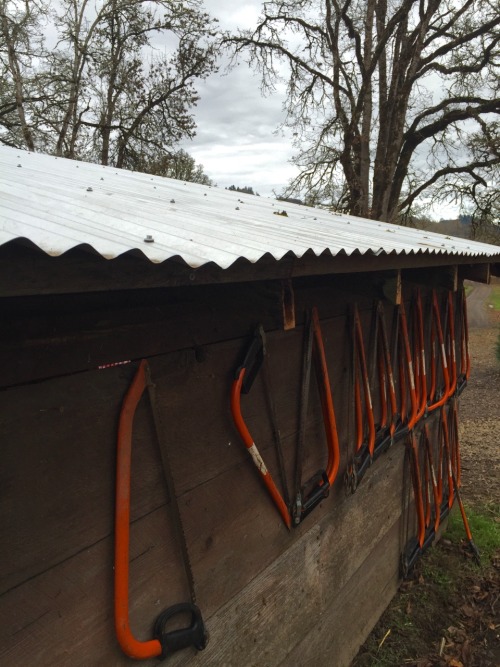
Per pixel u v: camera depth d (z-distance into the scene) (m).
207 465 1.96
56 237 1.14
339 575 3.12
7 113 17.75
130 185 3.75
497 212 16.72
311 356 2.62
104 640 1.56
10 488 1.29
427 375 4.57
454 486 5.29
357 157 16.81
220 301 1.96
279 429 2.44
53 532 1.40
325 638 2.97
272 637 2.42
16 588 1.31
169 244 1.40
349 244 2.18
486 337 21.61
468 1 15.16
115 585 1.54
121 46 18.52
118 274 1.16
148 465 1.69
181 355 1.80
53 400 1.38
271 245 1.66
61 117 18.45
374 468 3.60
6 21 16.38
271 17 16.66
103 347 1.52
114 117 18.88
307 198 17.25
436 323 4.55
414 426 4.09
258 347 2.12
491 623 4.03
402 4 13.91
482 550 5.04
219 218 2.40
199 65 18.02
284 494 2.45
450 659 3.60
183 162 19.44
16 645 1.32
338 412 3.03
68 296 1.40
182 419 1.83
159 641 1.70
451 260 3.22
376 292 2.92
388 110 15.49
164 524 1.76
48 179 3.04
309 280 2.55
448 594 4.31
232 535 2.12
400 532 4.17
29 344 1.32
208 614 2.00
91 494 1.50
